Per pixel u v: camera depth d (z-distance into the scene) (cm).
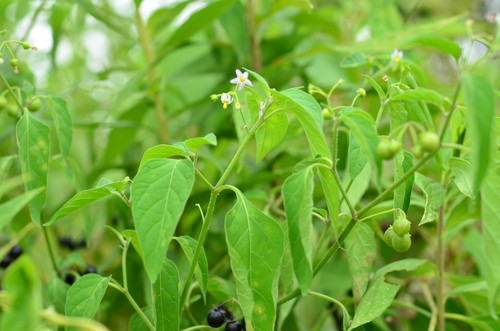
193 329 50
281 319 52
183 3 67
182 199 41
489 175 41
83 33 92
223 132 71
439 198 47
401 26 74
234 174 74
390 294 46
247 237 42
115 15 72
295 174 42
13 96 52
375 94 64
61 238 68
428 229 65
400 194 46
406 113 46
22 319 35
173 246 66
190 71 77
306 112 41
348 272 59
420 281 60
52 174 85
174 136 74
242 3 77
